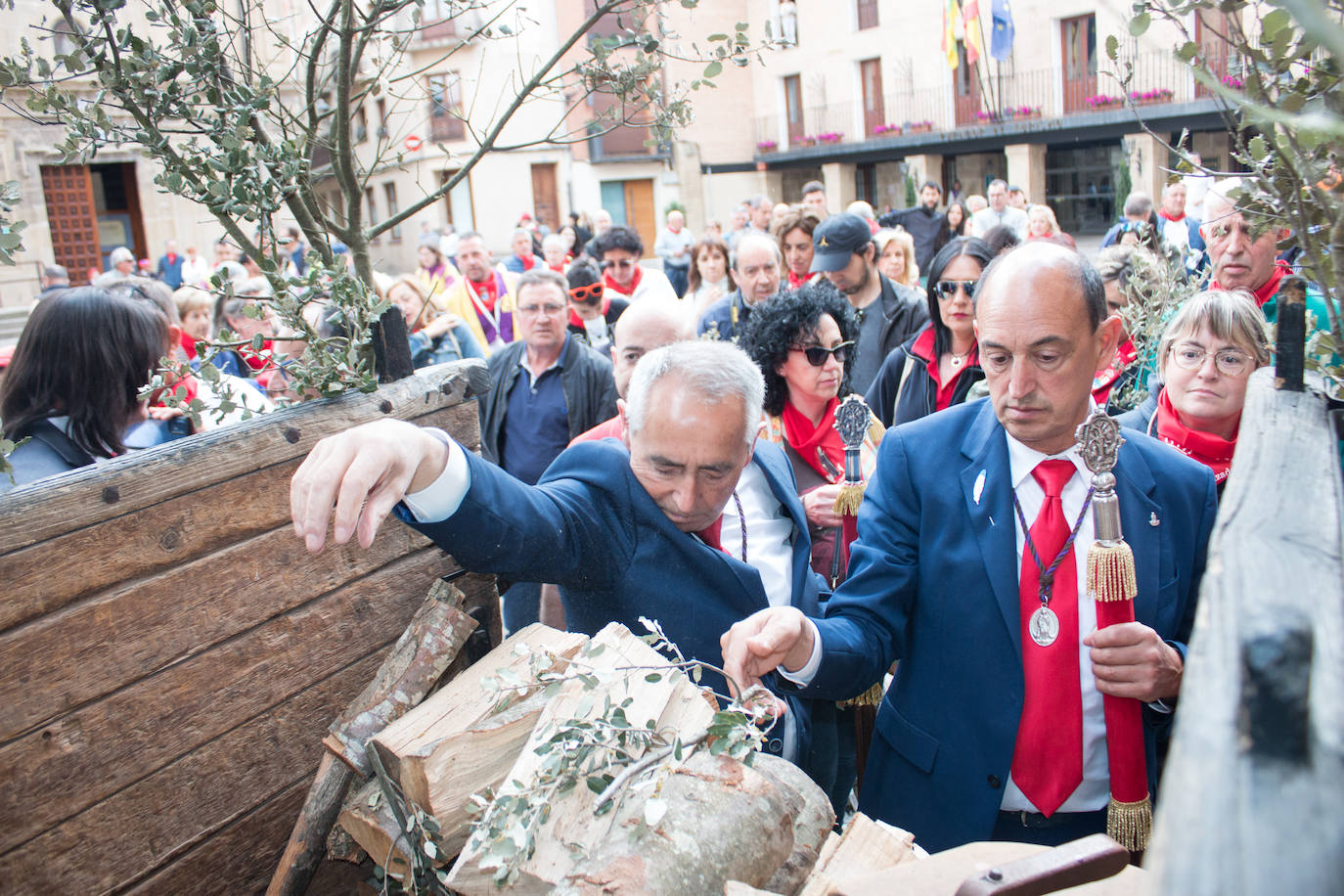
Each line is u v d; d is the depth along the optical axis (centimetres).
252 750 154
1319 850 44
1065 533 192
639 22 234
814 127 3031
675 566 195
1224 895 43
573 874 116
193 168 189
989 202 1420
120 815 138
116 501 138
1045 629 191
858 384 488
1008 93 2548
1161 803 50
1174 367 289
